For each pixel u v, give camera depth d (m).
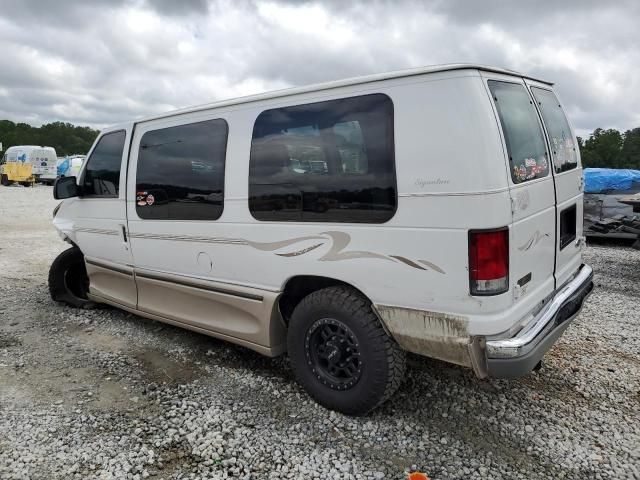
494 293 2.63
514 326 2.78
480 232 2.58
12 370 4.02
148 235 4.39
